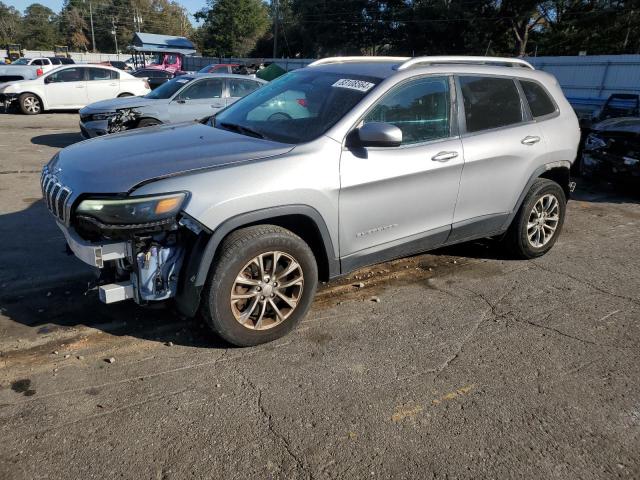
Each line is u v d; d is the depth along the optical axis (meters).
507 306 4.29
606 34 37.44
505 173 4.63
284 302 3.56
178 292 3.25
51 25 119.12
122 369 3.23
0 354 3.33
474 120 4.42
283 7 62.34
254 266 3.37
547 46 39.62
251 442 2.67
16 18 118.19
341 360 3.43
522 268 5.11
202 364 3.32
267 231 3.36
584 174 8.36
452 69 4.32
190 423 2.79
